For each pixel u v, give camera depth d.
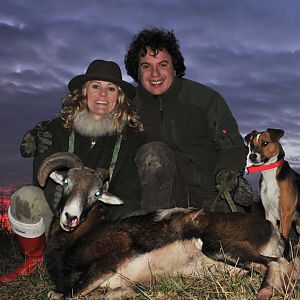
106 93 1.60
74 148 1.62
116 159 1.60
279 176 1.76
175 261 1.43
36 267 1.60
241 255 1.35
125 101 1.64
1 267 1.88
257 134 1.79
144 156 1.68
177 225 1.43
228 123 1.81
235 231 1.39
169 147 1.74
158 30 1.81
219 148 1.80
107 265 1.40
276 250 1.40
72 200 1.39
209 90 1.82
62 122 1.63
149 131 1.81
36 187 1.59
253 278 1.32
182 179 1.80
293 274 1.25
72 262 1.43
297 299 1.16
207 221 1.41
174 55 1.82
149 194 1.70
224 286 1.29
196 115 1.79
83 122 1.59
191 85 1.82
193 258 1.43
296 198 1.78
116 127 1.61
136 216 1.47
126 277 1.41
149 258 1.42
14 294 1.48
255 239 1.38
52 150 1.62
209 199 1.81
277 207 1.78
